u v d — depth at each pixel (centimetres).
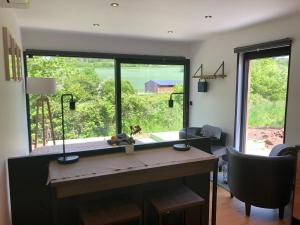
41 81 367
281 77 369
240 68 425
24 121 381
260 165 267
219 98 471
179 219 261
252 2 271
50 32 429
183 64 552
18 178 204
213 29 404
